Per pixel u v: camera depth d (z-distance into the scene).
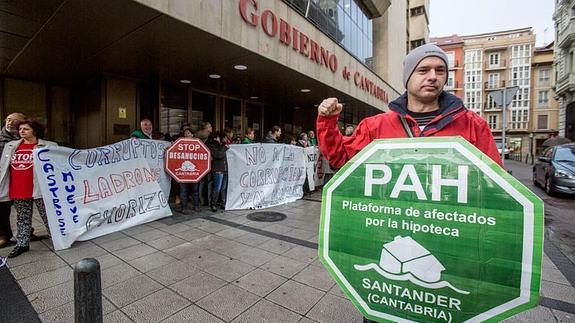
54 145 3.88
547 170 8.70
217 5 5.22
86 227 4.03
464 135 1.38
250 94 10.56
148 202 4.98
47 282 2.87
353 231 1.23
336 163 1.63
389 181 1.17
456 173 1.06
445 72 1.43
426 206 1.10
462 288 1.04
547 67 44.88
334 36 11.25
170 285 2.86
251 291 2.77
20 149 3.60
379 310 1.19
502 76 50.06
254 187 6.30
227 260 3.45
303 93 10.36
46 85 8.47
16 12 4.30
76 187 3.97
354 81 11.01
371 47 16.38
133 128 7.91
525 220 0.95
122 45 5.62
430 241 1.09
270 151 6.62
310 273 3.14
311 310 2.47
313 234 4.45
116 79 7.60
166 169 5.38
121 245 3.88
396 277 1.15
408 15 25.20
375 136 1.53
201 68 7.16
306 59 7.86
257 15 6.11
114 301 2.57
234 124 10.98
